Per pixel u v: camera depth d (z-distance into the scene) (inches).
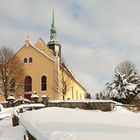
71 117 706.8
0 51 2496.3
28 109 1235.9
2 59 2476.6
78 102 1519.4
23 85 2517.2
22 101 1855.3
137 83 2027.6
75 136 386.9
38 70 2539.4
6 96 2420.0
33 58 2554.1
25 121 560.1
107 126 517.0
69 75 2711.6
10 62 2490.2
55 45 3159.5
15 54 2559.1
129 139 369.7
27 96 2519.7
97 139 369.4
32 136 397.1
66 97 2625.5
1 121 947.3
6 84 2438.5
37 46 2728.8
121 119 682.8
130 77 2041.1
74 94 2950.3
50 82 2509.8
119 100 1971.0
